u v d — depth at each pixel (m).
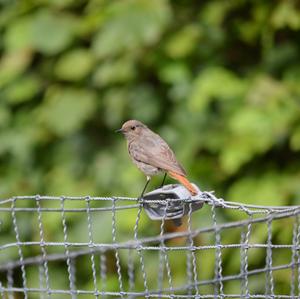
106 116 13.33
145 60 12.89
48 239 12.88
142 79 13.19
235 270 11.59
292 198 11.77
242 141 11.89
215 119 12.62
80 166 13.49
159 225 12.09
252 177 12.15
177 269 11.88
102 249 7.11
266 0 12.59
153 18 12.47
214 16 12.70
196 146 12.45
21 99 13.75
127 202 12.51
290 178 12.00
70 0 13.43
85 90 13.44
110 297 12.18
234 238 11.56
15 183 13.76
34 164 13.82
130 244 6.89
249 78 12.59
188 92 12.77
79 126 13.12
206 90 12.13
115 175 13.07
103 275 7.40
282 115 11.80
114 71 12.95
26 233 13.14
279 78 12.64
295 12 12.25
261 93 12.07
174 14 13.05
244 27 12.77
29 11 13.80
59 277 12.74
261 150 11.77
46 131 13.61
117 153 13.28
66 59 13.29
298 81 12.32
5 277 12.95
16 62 13.61
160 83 13.19
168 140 12.77
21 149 13.64
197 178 12.39
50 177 13.60
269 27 12.52
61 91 13.55
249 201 11.87
